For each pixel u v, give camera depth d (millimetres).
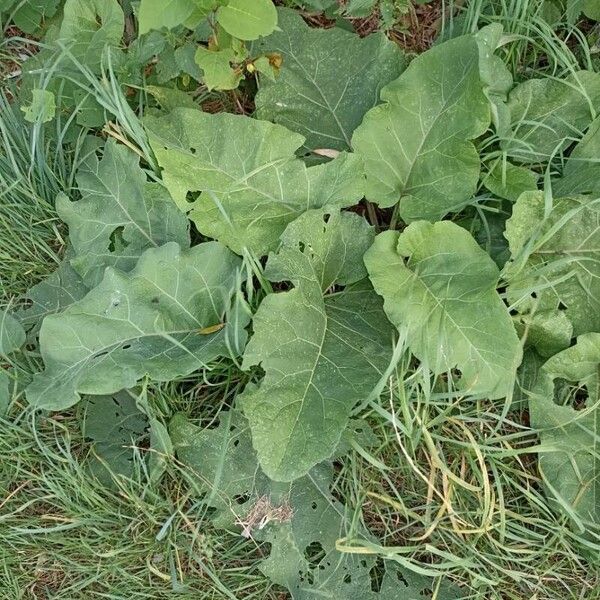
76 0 730
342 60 736
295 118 740
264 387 636
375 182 713
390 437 699
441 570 694
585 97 721
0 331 718
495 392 653
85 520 706
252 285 683
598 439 678
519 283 695
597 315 702
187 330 698
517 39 745
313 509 689
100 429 722
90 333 674
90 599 709
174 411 722
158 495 710
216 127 680
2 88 789
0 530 710
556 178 737
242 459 697
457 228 669
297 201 700
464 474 706
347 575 681
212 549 702
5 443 709
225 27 625
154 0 591
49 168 748
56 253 765
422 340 658
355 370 661
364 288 728
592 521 679
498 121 708
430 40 787
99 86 699
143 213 721
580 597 690
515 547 701
